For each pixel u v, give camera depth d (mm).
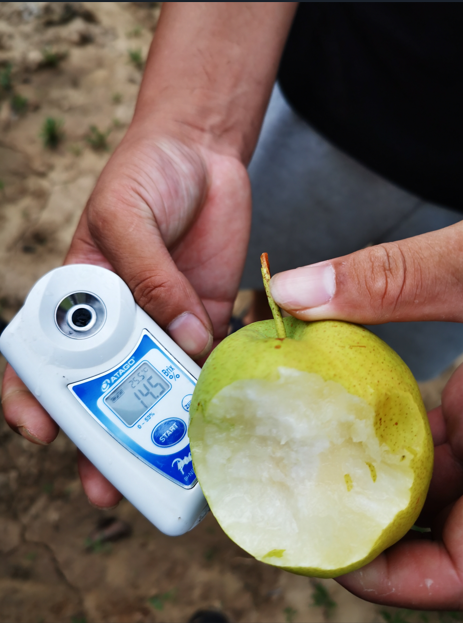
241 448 179
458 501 189
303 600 374
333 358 170
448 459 226
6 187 488
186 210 256
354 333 178
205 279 290
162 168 242
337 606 374
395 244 185
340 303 181
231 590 370
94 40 583
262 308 429
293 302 183
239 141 284
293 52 295
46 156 509
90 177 509
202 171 263
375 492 173
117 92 561
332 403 169
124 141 257
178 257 280
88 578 361
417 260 182
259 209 363
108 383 209
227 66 265
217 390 167
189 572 372
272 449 180
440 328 354
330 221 357
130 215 225
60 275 211
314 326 185
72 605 351
